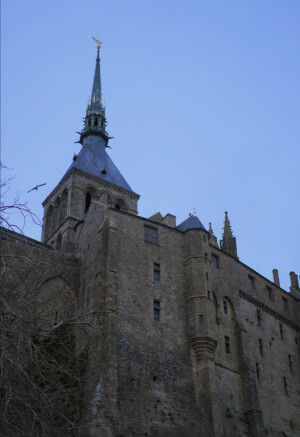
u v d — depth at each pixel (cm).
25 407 2277
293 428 5531
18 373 2220
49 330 2497
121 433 4072
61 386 2369
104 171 9238
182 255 5541
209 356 4978
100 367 3725
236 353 5422
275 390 5594
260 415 5103
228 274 5888
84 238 5616
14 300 2417
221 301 5591
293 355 6231
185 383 4784
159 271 5284
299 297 6950
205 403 4719
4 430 2150
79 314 2900
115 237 5172
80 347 4203
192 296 5244
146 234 5431
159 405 4497
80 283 5297
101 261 5006
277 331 6209
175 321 5088
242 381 5269
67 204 8531
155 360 4734
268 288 6475
